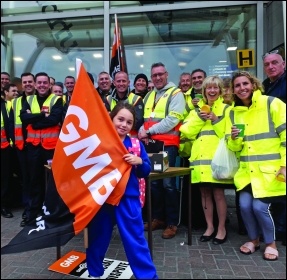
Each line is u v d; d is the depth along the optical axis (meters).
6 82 4.95
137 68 6.48
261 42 5.84
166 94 3.71
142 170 2.54
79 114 2.47
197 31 6.27
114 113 2.61
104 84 4.20
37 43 6.96
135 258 2.38
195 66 6.31
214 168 3.26
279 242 3.45
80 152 2.46
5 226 3.97
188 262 2.96
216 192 3.42
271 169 2.97
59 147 2.50
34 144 4.04
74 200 2.46
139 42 6.46
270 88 3.50
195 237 3.61
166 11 6.25
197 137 3.51
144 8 6.27
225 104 3.46
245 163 3.13
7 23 6.92
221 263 2.94
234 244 3.40
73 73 6.81
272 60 3.42
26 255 3.13
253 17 6.00
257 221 3.19
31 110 4.10
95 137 2.45
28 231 2.51
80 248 3.30
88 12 6.50
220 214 3.44
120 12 6.36
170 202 3.62
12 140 4.41
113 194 2.41
